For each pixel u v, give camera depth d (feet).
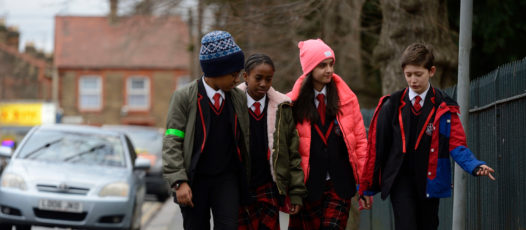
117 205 37.27
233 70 18.07
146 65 170.19
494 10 39.50
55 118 151.43
